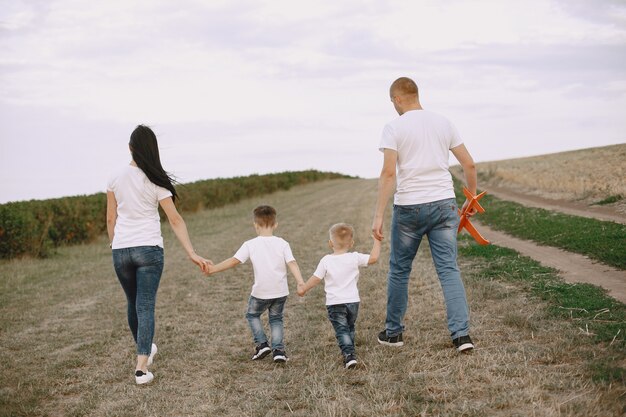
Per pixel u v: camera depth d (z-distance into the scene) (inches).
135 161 191.9
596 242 401.7
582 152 2230.6
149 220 193.5
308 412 158.7
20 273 476.7
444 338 214.5
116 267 193.5
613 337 189.5
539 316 227.9
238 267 453.7
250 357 217.9
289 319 275.0
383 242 530.0
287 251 211.5
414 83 204.2
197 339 248.5
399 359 193.9
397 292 207.0
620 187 783.1
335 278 201.6
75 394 189.3
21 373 212.4
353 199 1217.4
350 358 190.4
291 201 1314.0
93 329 279.3
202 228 808.9
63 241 682.2
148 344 193.8
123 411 168.1
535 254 400.2
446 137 198.1
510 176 1390.3
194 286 383.2
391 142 196.4
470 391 159.9
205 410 166.2
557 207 780.6
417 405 153.3
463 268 364.2
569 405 139.9
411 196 196.7
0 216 556.7
